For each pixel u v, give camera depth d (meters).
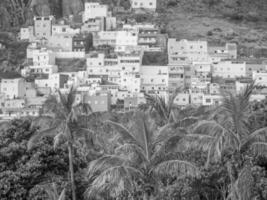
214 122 70.06
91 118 83.56
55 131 83.06
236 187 65.31
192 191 73.06
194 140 69.94
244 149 69.25
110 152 78.62
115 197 74.62
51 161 91.12
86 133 82.06
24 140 92.62
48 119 83.00
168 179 74.44
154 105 94.44
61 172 92.25
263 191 68.81
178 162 65.94
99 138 82.06
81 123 82.50
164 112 92.44
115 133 81.06
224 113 72.50
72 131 82.44
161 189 69.31
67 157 92.56
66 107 82.25
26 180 87.00
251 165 69.12
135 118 68.19
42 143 91.31
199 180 74.81
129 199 67.94
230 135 68.94
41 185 84.50
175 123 82.31
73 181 83.38
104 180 65.75
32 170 87.25
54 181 87.38
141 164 67.25
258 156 72.00
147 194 66.94
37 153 89.56
